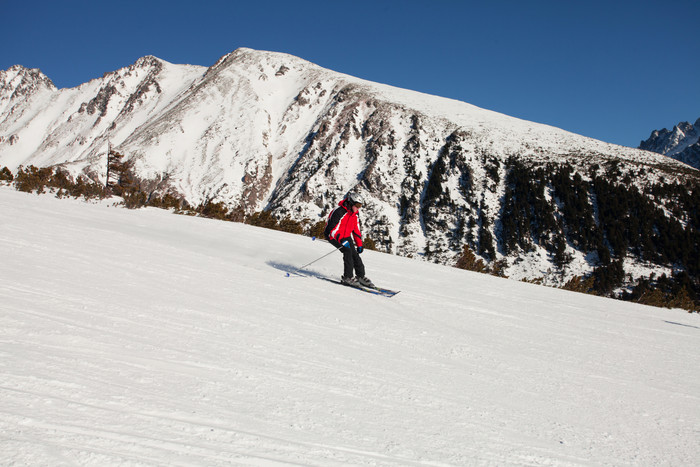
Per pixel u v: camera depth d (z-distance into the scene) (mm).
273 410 2328
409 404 2781
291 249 11094
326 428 2238
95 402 2004
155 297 4301
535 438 2611
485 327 5703
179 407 2135
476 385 3389
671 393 4008
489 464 2188
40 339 2678
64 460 1495
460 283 10375
